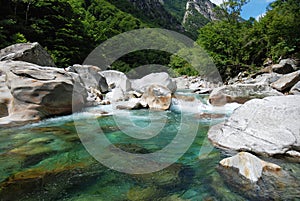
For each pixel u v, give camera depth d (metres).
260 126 3.59
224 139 3.78
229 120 4.15
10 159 2.92
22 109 4.75
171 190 2.28
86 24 23.03
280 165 2.81
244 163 2.68
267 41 20.12
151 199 2.12
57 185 2.30
